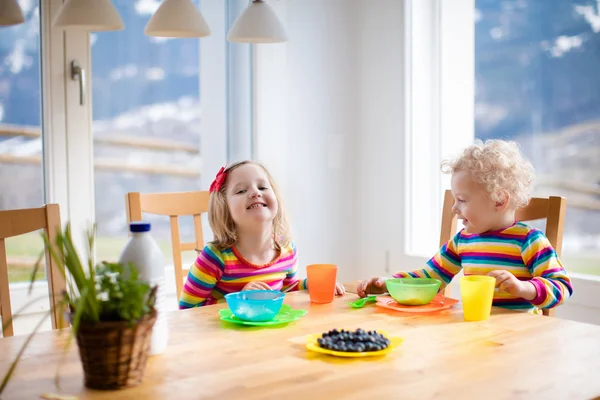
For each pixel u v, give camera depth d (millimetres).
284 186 2939
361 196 3193
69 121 2434
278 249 1882
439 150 3018
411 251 3004
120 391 980
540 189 2723
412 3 2936
